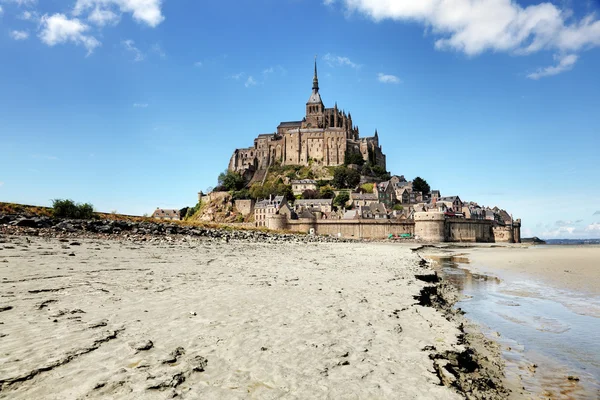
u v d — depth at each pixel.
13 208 45.97
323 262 34.78
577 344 14.88
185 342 10.03
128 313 12.38
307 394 7.68
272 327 11.98
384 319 14.12
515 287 28.97
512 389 10.55
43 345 9.03
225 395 7.35
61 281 16.47
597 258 53.34
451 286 28.70
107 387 7.23
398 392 8.14
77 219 46.50
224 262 28.92
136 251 30.30
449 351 11.39
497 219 178.00
